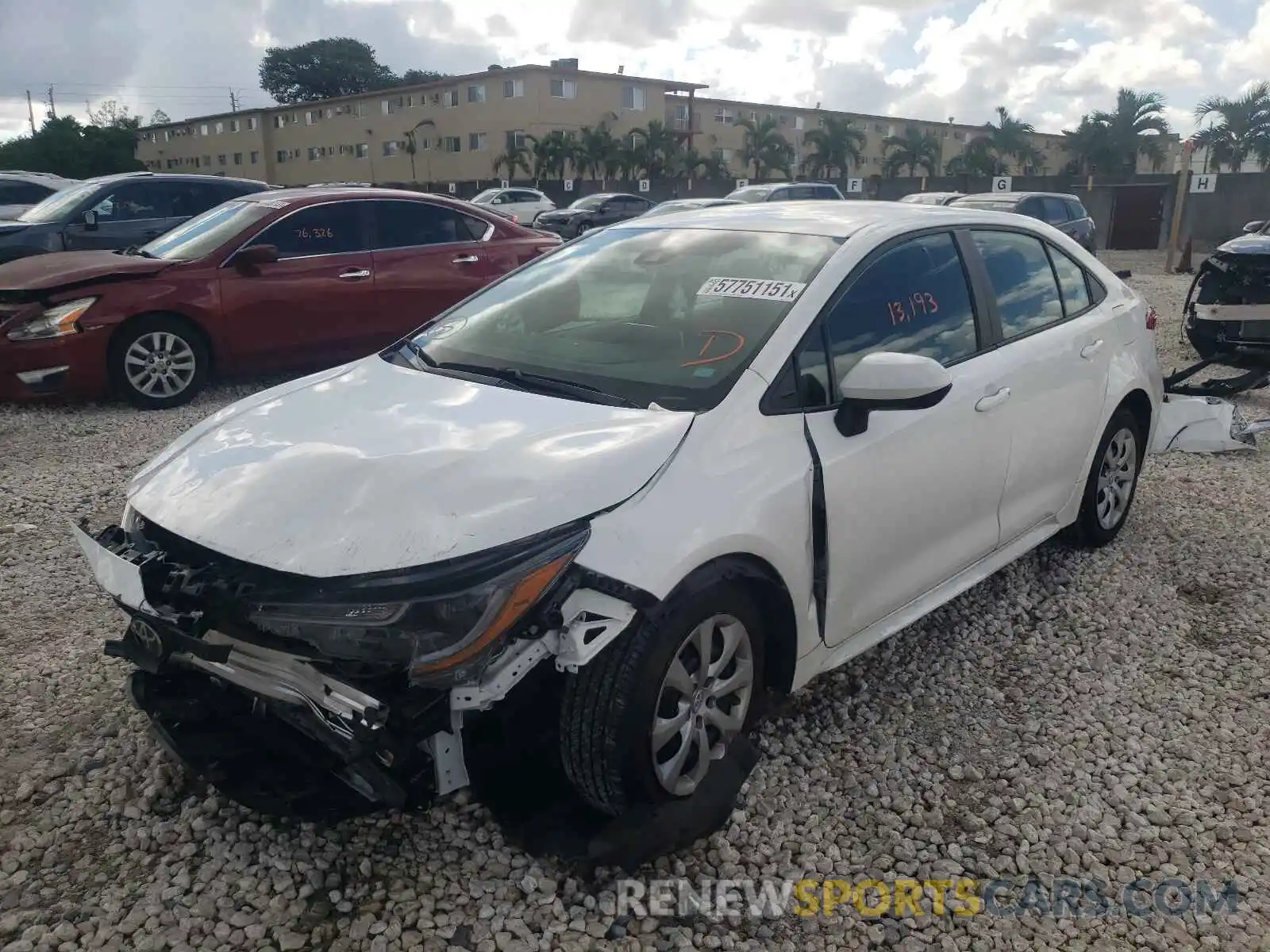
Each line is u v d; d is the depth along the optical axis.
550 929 2.46
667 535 2.52
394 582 2.29
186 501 2.68
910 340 3.45
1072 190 30.84
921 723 3.41
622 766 2.54
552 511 2.43
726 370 3.00
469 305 3.94
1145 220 29.94
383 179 61.09
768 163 56.19
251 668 2.47
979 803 3.00
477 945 2.42
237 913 2.49
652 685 2.52
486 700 2.35
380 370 3.49
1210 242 29.70
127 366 7.46
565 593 2.38
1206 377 8.82
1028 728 3.38
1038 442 3.98
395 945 2.41
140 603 2.52
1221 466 6.23
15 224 10.67
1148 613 4.22
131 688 2.84
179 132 73.56
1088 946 2.47
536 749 2.64
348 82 91.94
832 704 3.51
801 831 2.85
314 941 2.42
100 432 6.98
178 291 7.57
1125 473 4.82
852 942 2.47
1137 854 2.78
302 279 8.07
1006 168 60.09
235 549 2.45
